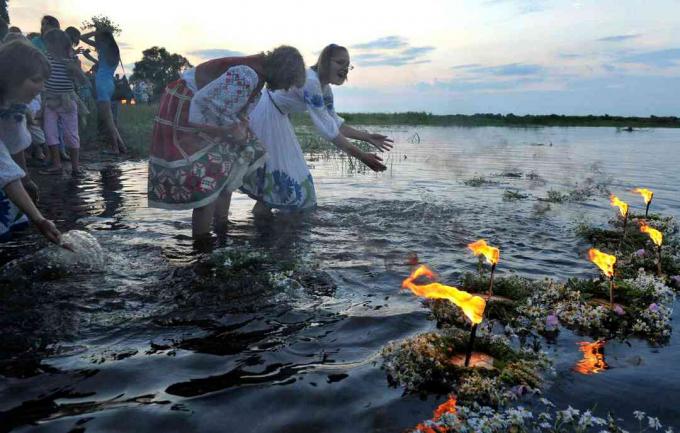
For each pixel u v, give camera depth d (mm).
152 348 2166
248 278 3016
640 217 4992
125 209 4848
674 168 9648
